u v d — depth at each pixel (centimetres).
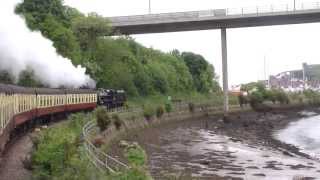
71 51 9050
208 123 11400
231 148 7188
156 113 10050
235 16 11325
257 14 11225
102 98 8281
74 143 3397
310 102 18888
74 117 5622
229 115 12862
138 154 5047
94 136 5525
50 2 9350
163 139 7900
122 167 3422
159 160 5625
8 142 3947
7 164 3272
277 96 16750
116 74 10588
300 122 13388
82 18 10450
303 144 8550
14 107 3906
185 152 6500
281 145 8056
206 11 11400
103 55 10656
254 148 7338
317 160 6344
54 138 3384
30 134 4509
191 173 4847
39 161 3014
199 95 15062
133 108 9225
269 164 5678
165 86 12875
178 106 11738
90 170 2797
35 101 4966
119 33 11694
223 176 4762
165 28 11944
